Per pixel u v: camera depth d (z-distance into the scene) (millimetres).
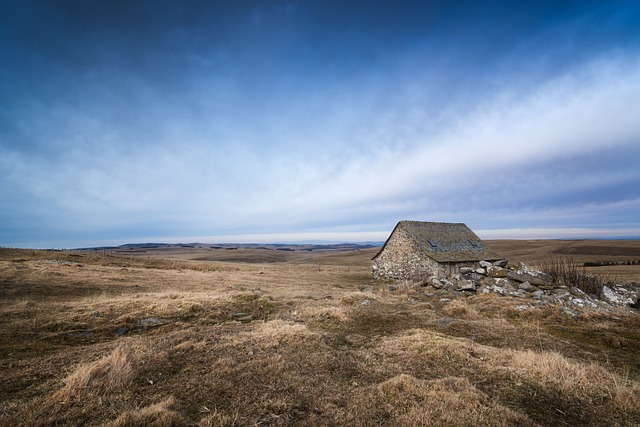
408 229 40406
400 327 13977
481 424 6051
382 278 42594
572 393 7492
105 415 6238
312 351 10133
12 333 11922
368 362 9531
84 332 12812
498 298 19625
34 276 24156
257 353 9867
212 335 11805
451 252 39219
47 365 8906
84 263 39281
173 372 8523
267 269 54062
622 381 8102
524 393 7508
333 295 23016
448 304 18453
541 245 120500
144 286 25047
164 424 5828
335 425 6102
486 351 10094
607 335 12383
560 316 15289
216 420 6098
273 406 6719
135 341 11109
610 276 39906
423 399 6984
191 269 47188
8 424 5918
